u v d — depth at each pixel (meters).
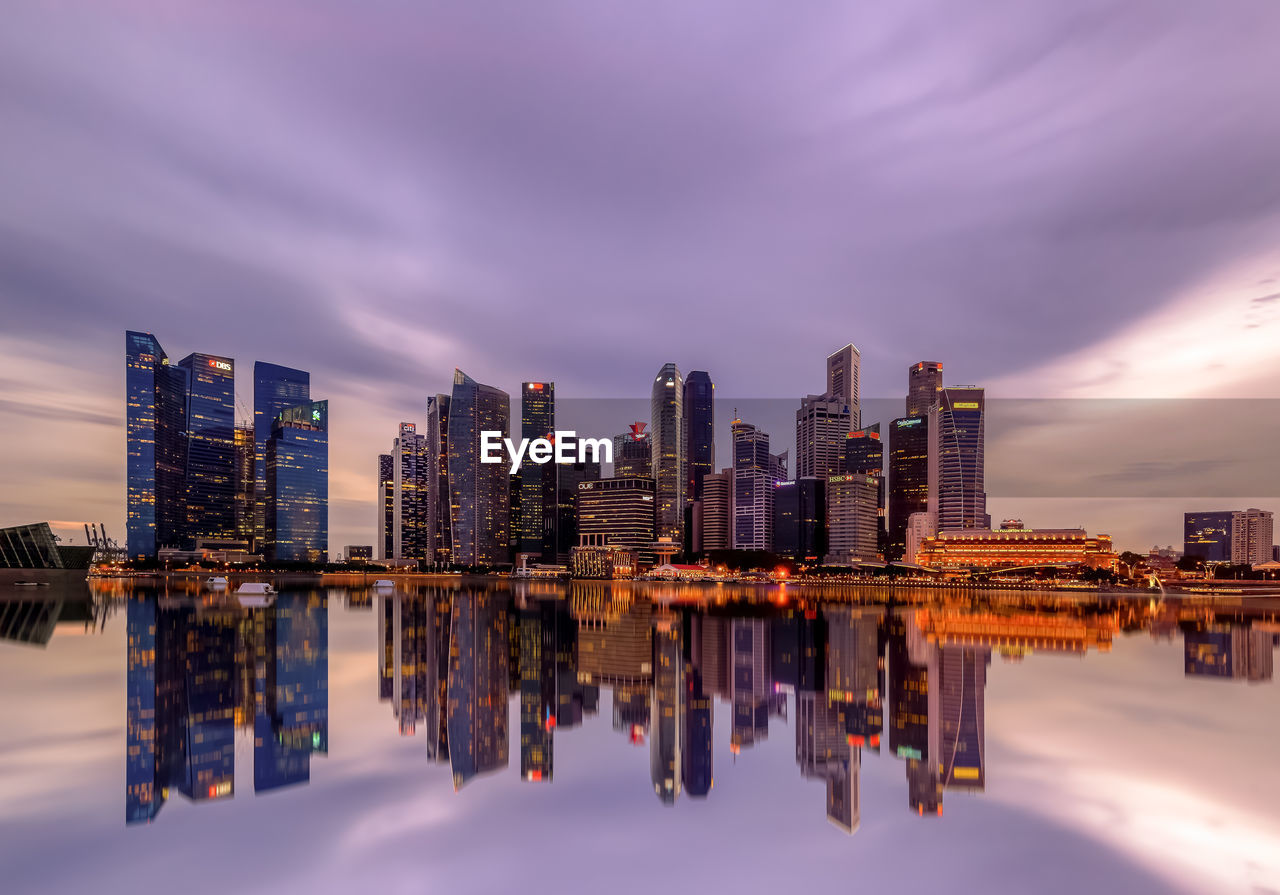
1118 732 32.94
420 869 18.92
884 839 20.94
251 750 29.78
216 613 105.31
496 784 26.12
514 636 80.25
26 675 47.19
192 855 19.50
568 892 17.77
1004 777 26.48
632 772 27.97
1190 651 65.50
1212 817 22.34
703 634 84.06
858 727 35.34
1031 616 119.81
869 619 111.38
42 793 24.20
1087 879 18.28
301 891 17.58
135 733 32.09
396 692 43.22
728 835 21.52
